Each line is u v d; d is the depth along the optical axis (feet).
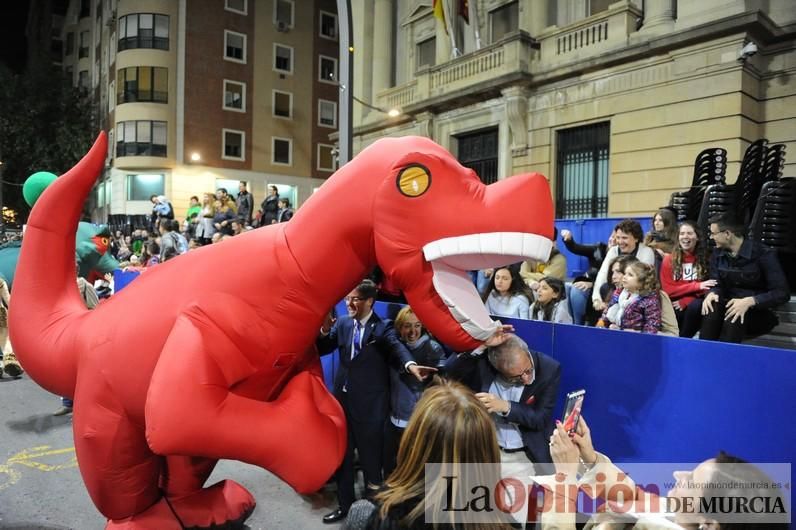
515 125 42.27
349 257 8.15
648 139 35.27
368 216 7.88
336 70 106.22
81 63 118.93
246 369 8.05
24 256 9.95
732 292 12.69
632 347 9.73
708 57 32.50
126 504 9.14
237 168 94.84
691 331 13.53
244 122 95.45
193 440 7.39
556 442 6.59
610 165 37.24
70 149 100.53
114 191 91.71
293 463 7.98
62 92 103.76
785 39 32.09
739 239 12.64
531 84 41.45
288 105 100.01
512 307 14.07
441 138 49.24
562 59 40.01
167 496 10.03
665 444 9.23
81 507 12.62
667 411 9.21
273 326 8.11
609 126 37.96
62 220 9.98
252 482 14.07
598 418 10.26
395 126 54.08
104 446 8.61
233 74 94.27
